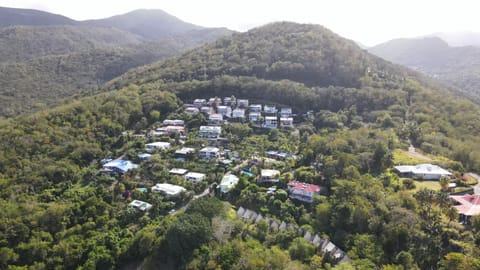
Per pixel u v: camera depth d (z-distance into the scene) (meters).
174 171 80.75
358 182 65.00
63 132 93.94
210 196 68.56
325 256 50.25
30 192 72.00
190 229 54.06
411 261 44.97
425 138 96.00
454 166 78.12
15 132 89.31
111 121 105.44
